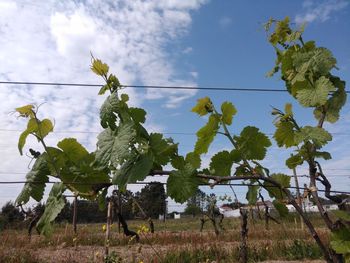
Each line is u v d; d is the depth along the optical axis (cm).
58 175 200
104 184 204
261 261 1155
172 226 3328
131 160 197
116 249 1338
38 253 1257
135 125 200
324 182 217
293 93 223
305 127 208
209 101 218
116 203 249
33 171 201
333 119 221
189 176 198
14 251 1236
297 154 222
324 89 207
